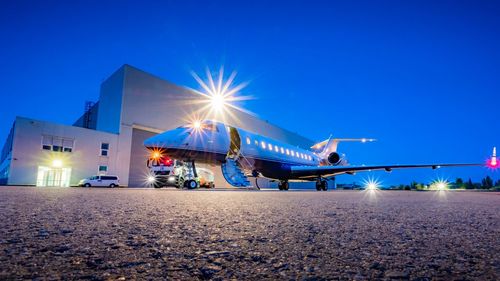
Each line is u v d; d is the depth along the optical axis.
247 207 5.04
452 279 1.44
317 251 1.98
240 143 17.75
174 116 36.25
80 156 29.27
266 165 19.66
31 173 26.59
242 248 2.04
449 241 2.36
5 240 2.11
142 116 33.31
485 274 1.52
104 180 28.91
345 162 27.88
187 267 1.59
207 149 15.91
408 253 1.95
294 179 22.48
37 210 3.99
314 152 30.38
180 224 3.01
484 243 2.29
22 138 26.28
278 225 3.08
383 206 5.86
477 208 5.74
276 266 1.63
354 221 3.49
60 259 1.67
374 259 1.80
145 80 33.78
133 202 5.64
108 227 2.75
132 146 33.06
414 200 8.38
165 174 22.36
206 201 6.29
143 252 1.88
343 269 1.59
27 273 1.41
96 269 1.51
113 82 33.56
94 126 39.03
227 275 1.47
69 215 3.54
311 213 4.30
